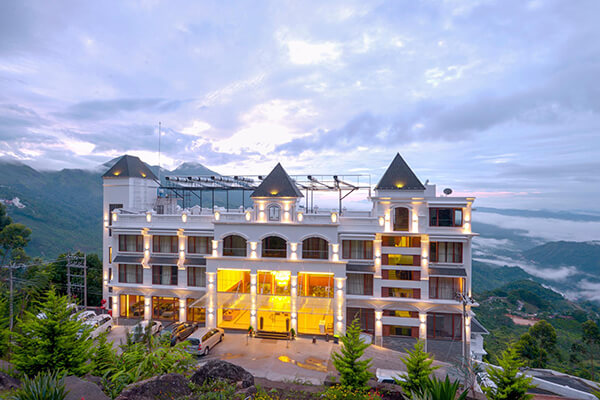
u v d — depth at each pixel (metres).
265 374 28.50
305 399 16.47
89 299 49.94
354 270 39.06
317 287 42.03
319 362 31.19
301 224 38.72
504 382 19.58
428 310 38.75
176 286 42.31
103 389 15.30
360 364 19.78
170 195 54.94
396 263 39.84
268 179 40.97
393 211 39.72
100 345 19.62
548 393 31.45
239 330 39.41
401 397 18.59
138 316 43.94
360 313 40.41
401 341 38.62
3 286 34.16
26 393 11.05
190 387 14.27
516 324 89.69
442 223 39.31
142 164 51.09
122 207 47.25
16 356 17.31
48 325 17.97
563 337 79.31
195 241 43.06
